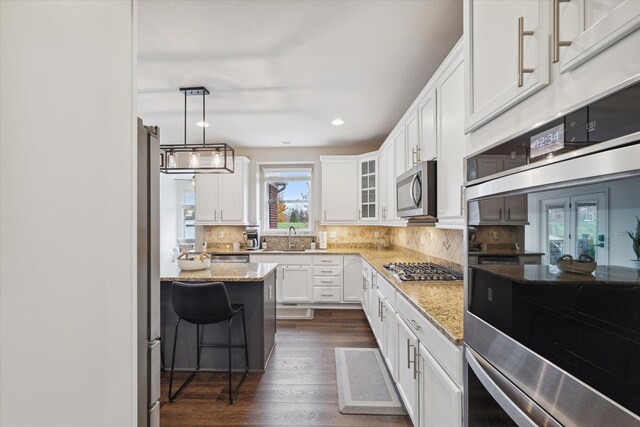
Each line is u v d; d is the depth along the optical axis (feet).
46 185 1.84
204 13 5.99
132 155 2.77
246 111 11.30
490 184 3.02
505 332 2.82
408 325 6.17
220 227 17.30
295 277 15.53
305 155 17.22
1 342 1.57
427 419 5.02
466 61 3.81
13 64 1.64
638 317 1.57
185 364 9.27
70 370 2.01
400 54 7.48
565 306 2.08
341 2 5.73
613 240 1.72
